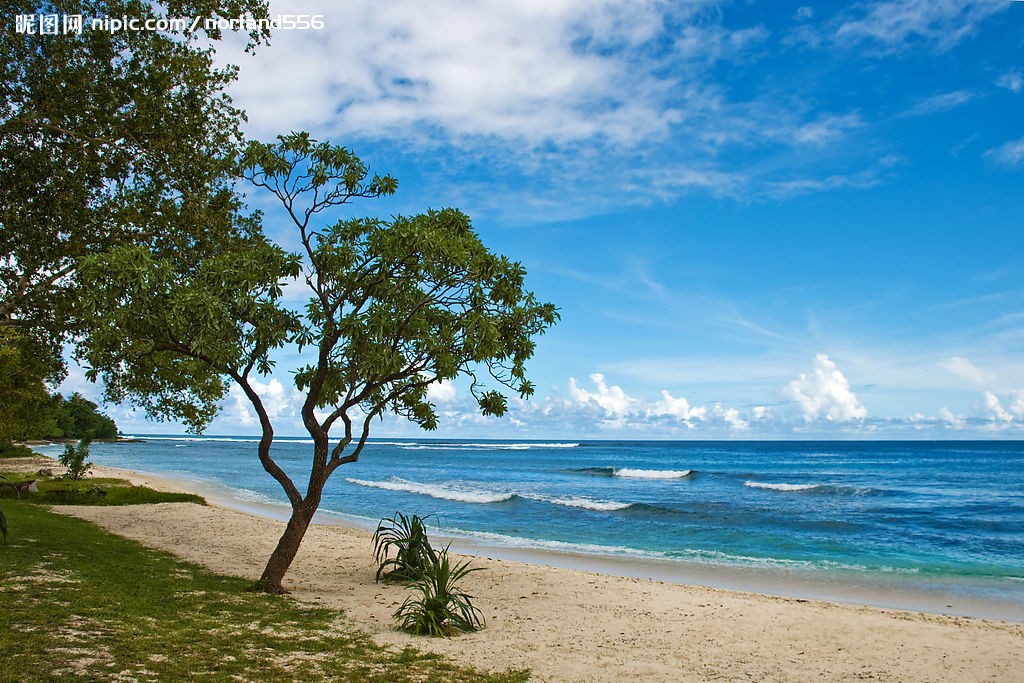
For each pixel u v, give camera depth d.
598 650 8.84
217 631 8.16
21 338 16.12
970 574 16.94
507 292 11.65
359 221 11.16
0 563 10.56
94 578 10.33
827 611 11.99
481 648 8.59
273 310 10.26
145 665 6.52
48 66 13.67
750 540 22.55
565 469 70.06
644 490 43.97
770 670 8.23
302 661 7.27
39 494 24.05
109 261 9.55
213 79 15.13
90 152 13.87
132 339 10.08
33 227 13.72
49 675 5.91
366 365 10.34
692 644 9.42
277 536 18.62
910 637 10.24
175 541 16.62
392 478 52.28
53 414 105.62
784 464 86.88
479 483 49.31
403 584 12.59
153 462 72.25
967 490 45.06
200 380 15.51
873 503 35.34
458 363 11.20
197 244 14.70
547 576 14.73
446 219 11.90
